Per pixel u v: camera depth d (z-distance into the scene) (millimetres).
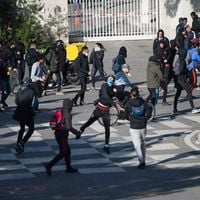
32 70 45031
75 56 56844
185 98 50406
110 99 33812
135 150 32594
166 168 30844
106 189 27078
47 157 32969
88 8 73750
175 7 75688
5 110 46406
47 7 70438
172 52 51000
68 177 29266
